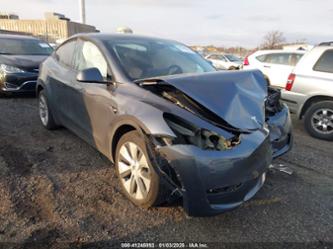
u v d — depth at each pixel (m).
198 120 2.58
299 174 3.88
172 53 4.10
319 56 5.75
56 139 4.67
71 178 3.48
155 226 2.71
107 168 3.75
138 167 2.89
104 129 3.38
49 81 4.75
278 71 9.64
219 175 2.47
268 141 2.86
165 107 2.72
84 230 2.61
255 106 2.91
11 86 7.41
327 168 4.12
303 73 5.86
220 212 2.56
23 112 6.26
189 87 2.76
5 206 2.89
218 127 2.58
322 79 5.63
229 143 2.54
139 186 2.89
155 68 3.63
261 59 10.27
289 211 3.02
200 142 2.50
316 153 4.75
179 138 2.53
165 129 2.56
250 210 3.01
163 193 2.72
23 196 3.07
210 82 2.90
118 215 2.84
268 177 3.73
